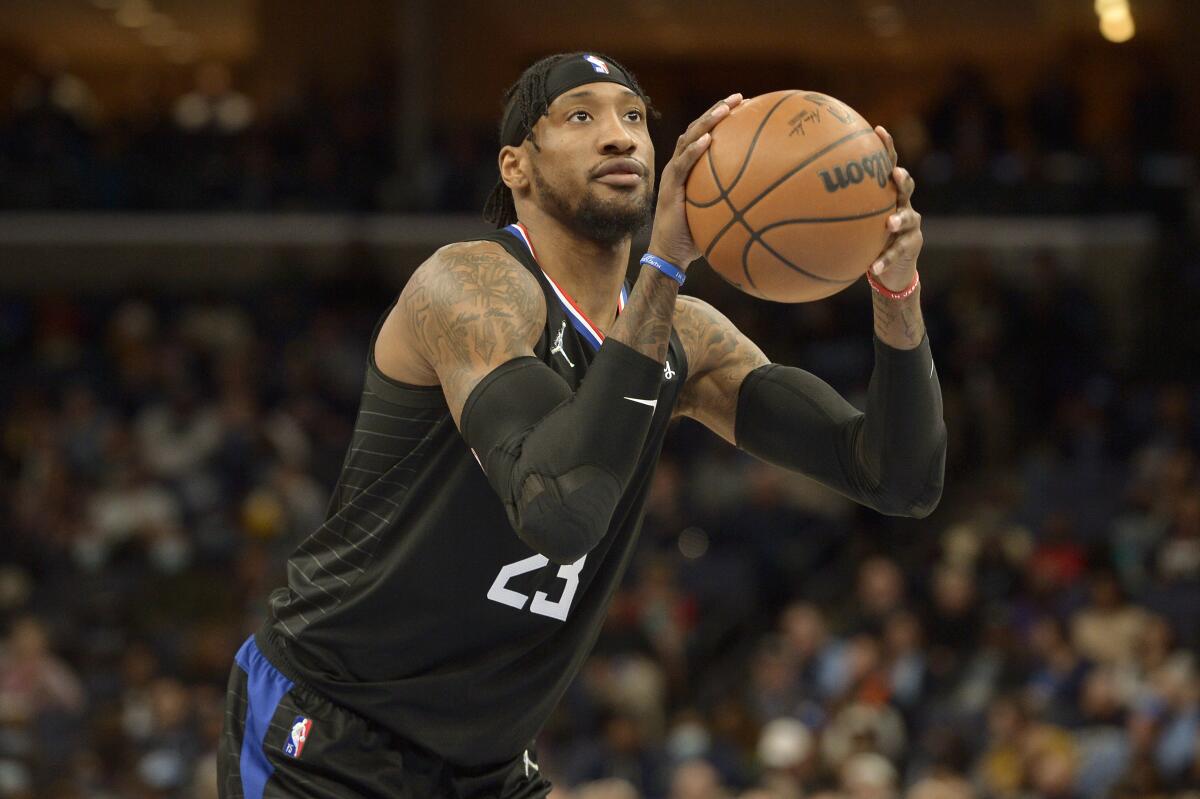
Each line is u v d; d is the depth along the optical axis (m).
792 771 10.47
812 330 17.53
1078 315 17.66
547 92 3.34
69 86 33.09
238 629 13.19
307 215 21.00
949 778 9.75
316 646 3.53
